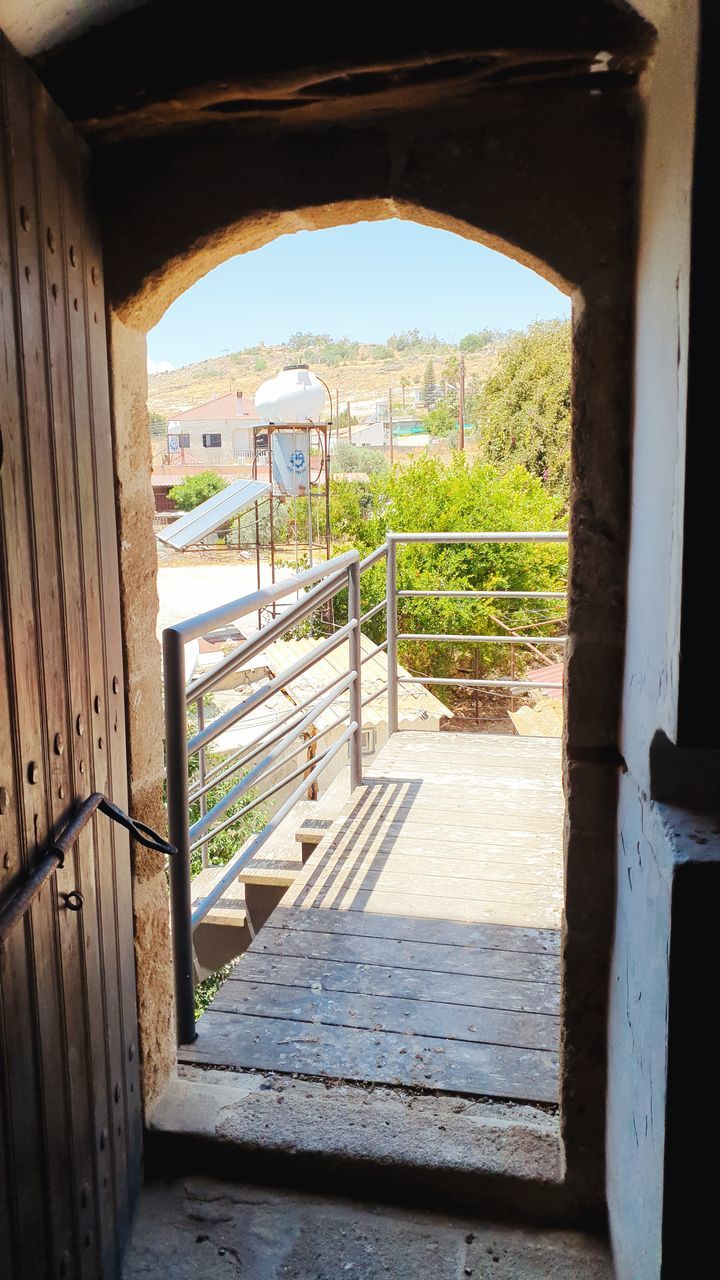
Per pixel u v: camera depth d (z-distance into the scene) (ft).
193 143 6.28
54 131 5.47
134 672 6.93
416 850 12.33
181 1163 7.25
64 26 5.50
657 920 4.74
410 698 27.71
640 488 5.50
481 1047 8.33
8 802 4.55
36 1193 4.86
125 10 5.63
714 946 4.34
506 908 10.84
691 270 4.00
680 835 4.54
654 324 5.06
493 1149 6.97
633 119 5.72
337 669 30.94
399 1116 7.36
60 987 5.24
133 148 6.32
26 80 5.00
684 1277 4.62
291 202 6.25
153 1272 6.38
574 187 5.84
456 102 5.90
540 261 5.93
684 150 4.20
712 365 4.04
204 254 6.46
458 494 37.27
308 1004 9.05
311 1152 7.02
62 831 5.27
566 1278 6.28
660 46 5.01
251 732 26.45
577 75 5.63
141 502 7.07
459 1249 6.55
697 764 4.91
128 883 6.73
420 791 14.34
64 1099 5.30
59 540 5.35
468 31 5.44
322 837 13.09
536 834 12.77
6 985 4.48
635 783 5.54
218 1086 7.77
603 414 5.96
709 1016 4.39
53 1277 5.09
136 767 6.97
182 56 5.72
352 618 13.84
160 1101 7.52
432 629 36.60
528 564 37.14
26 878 4.75
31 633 4.88
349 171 6.15
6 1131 4.48
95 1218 5.86
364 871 11.79
